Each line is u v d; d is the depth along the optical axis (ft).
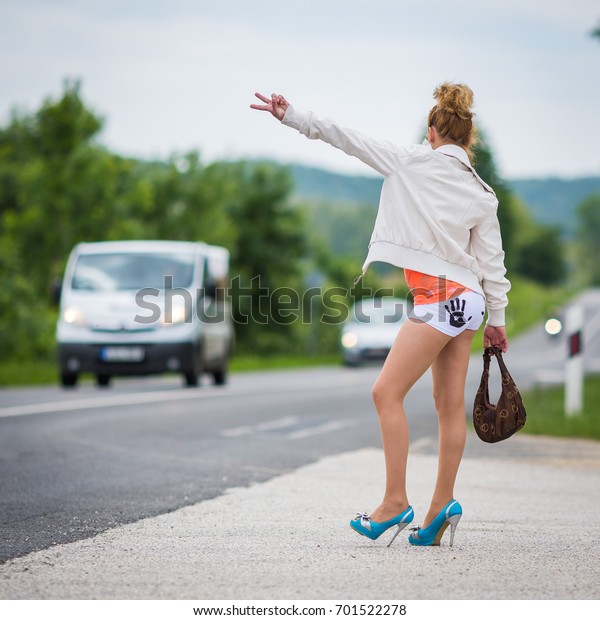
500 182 230.27
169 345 173.37
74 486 73.77
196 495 70.13
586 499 71.15
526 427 119.55
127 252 184.24
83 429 111.75
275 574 46.52
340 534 56.29
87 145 337.52
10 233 346.95
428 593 43.57
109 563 48.75
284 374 269.23
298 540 54.44
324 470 83.25
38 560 49.37
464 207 51.44
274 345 635.66
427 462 90.12
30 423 117.50
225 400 157.48
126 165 353.92
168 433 109.40
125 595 43.21
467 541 54.60
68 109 329.52
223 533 56.39
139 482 75.92
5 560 49.42
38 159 338.75
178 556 50.31
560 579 46.06
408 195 51.65
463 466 88.63
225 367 201.77
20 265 349.20
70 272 181.78
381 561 49.24
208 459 89.40
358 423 126.62
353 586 44.50
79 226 337.52
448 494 52.95
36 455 90.63
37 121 336.29
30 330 355.56
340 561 49.21
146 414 130.00
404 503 52.31
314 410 144.97
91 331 173.78
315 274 421.59
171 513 63.00
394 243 51.70
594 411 133.69
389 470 52.26
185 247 187.11
